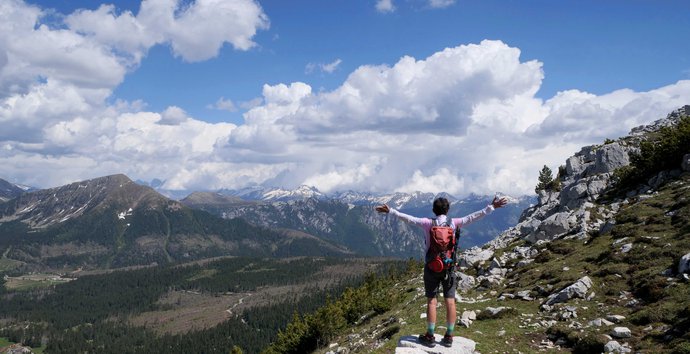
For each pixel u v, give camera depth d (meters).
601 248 33.41
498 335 22.77
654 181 43.81
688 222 29.69
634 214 36.34
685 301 20.05
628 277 25.72
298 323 79.94
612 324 20.95
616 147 55.06
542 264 35.97
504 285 34.47
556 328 21.88
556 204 55.56
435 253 11.66
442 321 26.97
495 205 11.14
